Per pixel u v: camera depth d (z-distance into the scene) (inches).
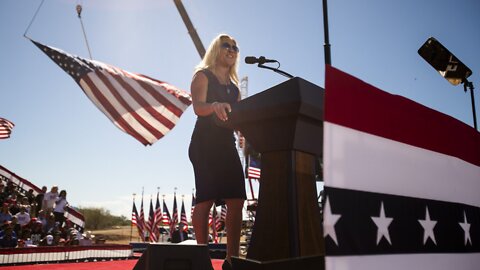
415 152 77.4
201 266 80.4
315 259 66.1
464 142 98.7
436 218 77.5
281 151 73.0
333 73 60.8
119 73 189.9
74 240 520.7
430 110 86.8
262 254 69.9
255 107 74.0
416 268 67.5
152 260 80.2
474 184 97.9
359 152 61.8
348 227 56.2
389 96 73.4
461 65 169.0
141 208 1051.9
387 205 64.8
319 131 75.9
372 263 58.4
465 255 84.0
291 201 69.2
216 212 712.4
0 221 438.6
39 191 732.7
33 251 269.1
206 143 110.2
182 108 205.0
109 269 185.2
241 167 113.7
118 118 191.0
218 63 120.2
